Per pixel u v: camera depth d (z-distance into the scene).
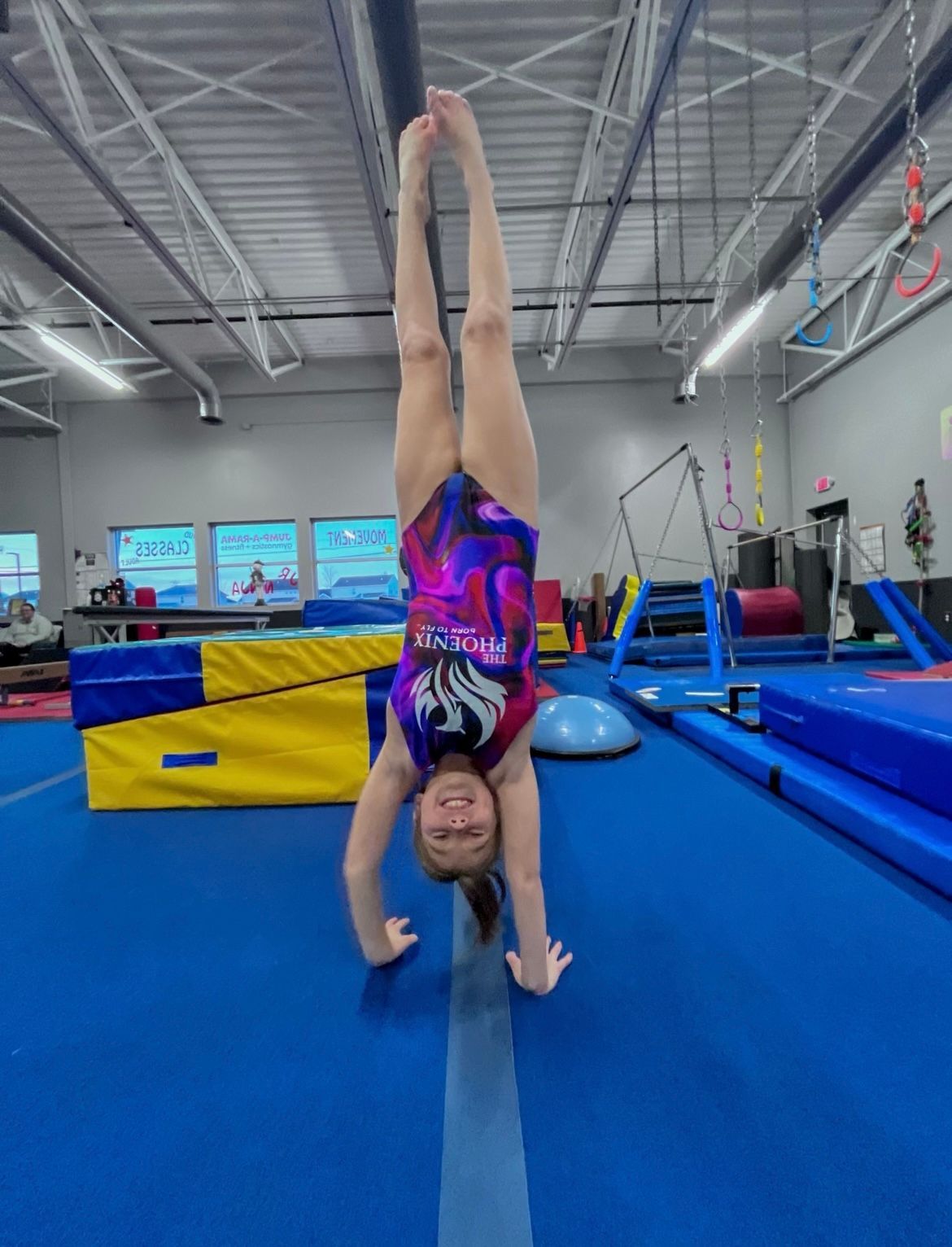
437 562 1.21
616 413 9.05
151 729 2.22
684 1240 0.70
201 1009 1.11
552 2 3.91
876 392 7.23
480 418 1.28
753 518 9.05
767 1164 0.79
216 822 2.07
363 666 2.19
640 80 4.12
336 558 9.16
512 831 1.07
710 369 8.95
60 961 1.27
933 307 6.33
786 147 5.10
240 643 2.19
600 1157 0.80
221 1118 0.88
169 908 1.49
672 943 1.28
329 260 6.56
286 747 2.21
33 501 9.00
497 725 1.07
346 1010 1.10
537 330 8.37
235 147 4.95
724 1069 0.94
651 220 6.00
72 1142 0.85
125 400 8.98
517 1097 0.90
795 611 6.90
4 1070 0.98
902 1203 0.74
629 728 2.87
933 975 1.16
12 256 6.13
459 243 6.30
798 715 2.37
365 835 1.12
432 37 4.11
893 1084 0.91
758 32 4.05
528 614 1.17
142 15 3.84
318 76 4.30
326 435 9.05
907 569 6.85
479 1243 0.70
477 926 1.37
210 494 9.05
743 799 2.14
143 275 6.66
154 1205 0.76
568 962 1.21
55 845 1.90
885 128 3.95
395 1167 0.80
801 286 7.48
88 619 5.12
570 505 9.12
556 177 5.43
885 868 1.60
